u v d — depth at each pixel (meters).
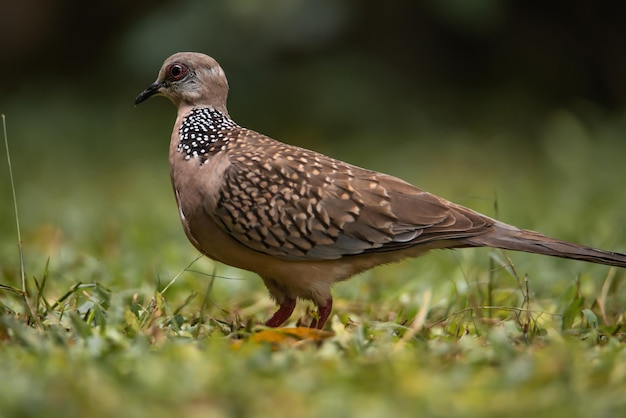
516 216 14.77
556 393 6.30
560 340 7.68
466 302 9.82
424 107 23.78
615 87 23.94
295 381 6.37
